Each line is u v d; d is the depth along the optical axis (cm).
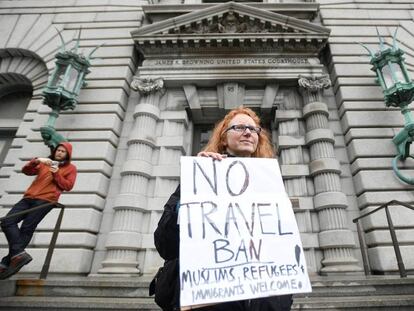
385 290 544
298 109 1011
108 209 870
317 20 1188
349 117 938
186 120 1029
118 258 777
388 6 1197
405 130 829
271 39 1067
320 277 646
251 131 236
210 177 214
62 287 552
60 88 888
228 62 1077
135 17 1217
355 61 1043
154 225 836
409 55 1066
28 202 602
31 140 941
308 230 819
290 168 898
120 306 466
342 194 827
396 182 832
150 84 1031
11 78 1184
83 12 1234
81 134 938
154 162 936
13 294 539
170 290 181
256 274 182
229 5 1120
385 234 764
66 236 789
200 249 182
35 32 1184
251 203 210
